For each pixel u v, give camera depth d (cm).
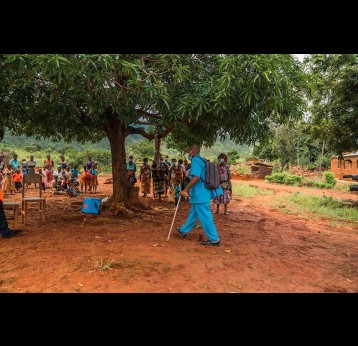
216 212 890
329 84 1118
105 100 565
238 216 863
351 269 455
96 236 561
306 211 1044
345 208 1117
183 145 1095
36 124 790
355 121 1105
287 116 640
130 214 730
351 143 1176
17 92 594
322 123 1205
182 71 559
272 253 511
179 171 1096
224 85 504
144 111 788
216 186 526
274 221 818
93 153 3198
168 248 497
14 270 385
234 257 473
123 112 664
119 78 570
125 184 827
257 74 460
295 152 3478
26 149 3962
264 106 543
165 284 360
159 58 526
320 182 2269
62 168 1289
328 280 404
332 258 507
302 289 369
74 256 441
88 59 434
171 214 821
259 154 3969
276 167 3544
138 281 363
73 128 873
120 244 511
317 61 1166
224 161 862
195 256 462
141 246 501
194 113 671
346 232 736
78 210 849
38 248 479
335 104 1147
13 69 462
